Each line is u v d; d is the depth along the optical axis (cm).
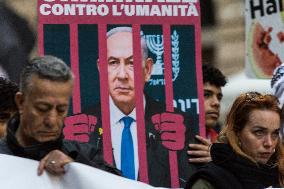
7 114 750
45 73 567
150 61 845
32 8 854
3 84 753
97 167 625
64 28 823
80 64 826
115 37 837
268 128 648
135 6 844
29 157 582
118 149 827
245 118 650
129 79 837
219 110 922
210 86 919
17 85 762
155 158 835
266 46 956
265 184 655
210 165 649
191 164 841
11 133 586
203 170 639
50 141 583
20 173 570
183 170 838
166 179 834
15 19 849
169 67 848
